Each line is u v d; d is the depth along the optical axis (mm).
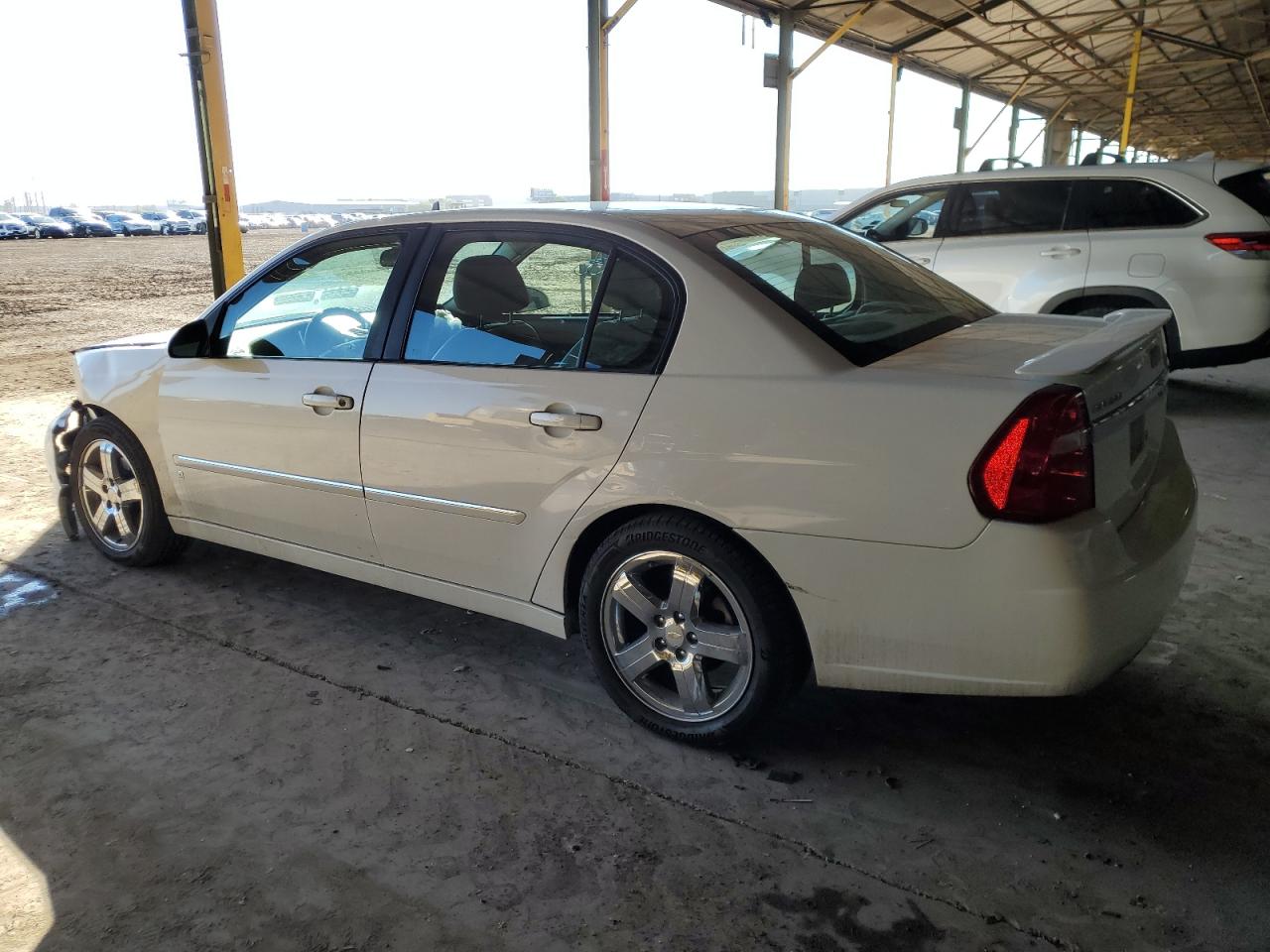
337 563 3426
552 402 2703
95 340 11906
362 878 2211
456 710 2975
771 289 2572
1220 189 6160
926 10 17219
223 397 3510
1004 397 2143
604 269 2730
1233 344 6188
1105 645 2176
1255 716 2854
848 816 2432
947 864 2246
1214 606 3592
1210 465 5449
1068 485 2125
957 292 3238
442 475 2959
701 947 1994
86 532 4262
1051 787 2541
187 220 64438
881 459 2236
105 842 2338
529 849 2311
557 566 2816
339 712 2957
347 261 3301
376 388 3086
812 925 2055
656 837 2354
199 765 2666
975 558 2162
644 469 2545
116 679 3164
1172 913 2074
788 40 16484
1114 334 2428
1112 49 24359
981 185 7031
